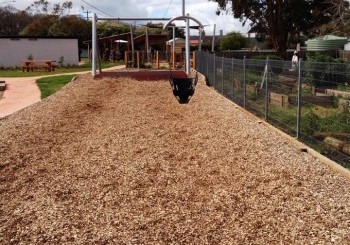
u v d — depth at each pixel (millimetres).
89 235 4902
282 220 5223
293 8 44469
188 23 10586
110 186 6531
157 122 11391
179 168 7402
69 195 6191
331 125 10156
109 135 9922
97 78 23250
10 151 8500
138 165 7547
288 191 6105
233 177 6863
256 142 8906
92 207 5730
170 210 5613
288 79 12953
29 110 13398
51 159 8023
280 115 11430
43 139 9555
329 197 5852
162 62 39625
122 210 5621
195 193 6223
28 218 5383
